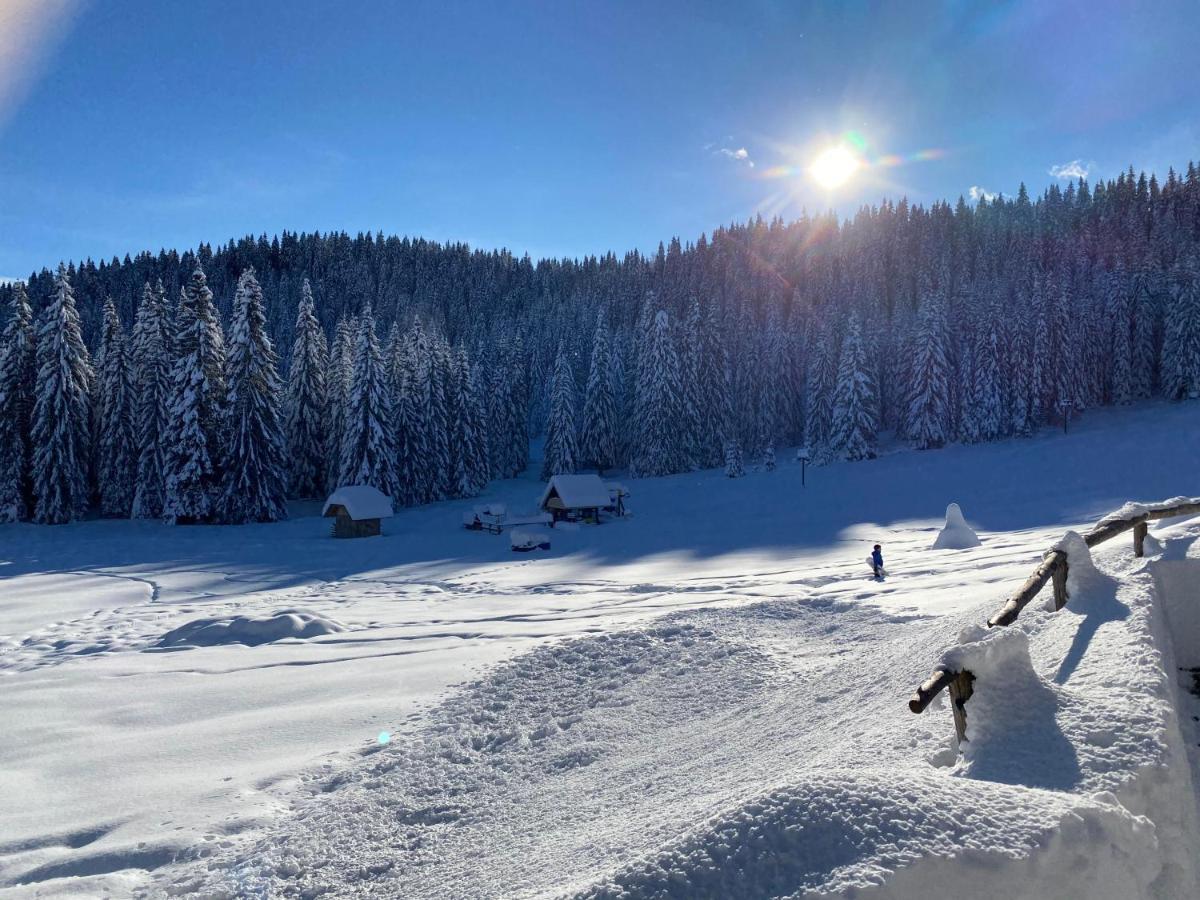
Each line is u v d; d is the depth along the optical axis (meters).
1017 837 3.00
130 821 8.10
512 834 7.03
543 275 182.62
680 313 121.62
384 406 58.19
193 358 50.97
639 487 71.19
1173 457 53.38
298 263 168.00
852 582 21.56
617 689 11.63
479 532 51.41
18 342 50.59
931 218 123.06
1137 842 3.11
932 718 4.92
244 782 9.12
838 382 72.62
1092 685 4.35
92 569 36.53
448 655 15.26
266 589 31.41
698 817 4.46
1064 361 71.31
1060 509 41.91
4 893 6.59
